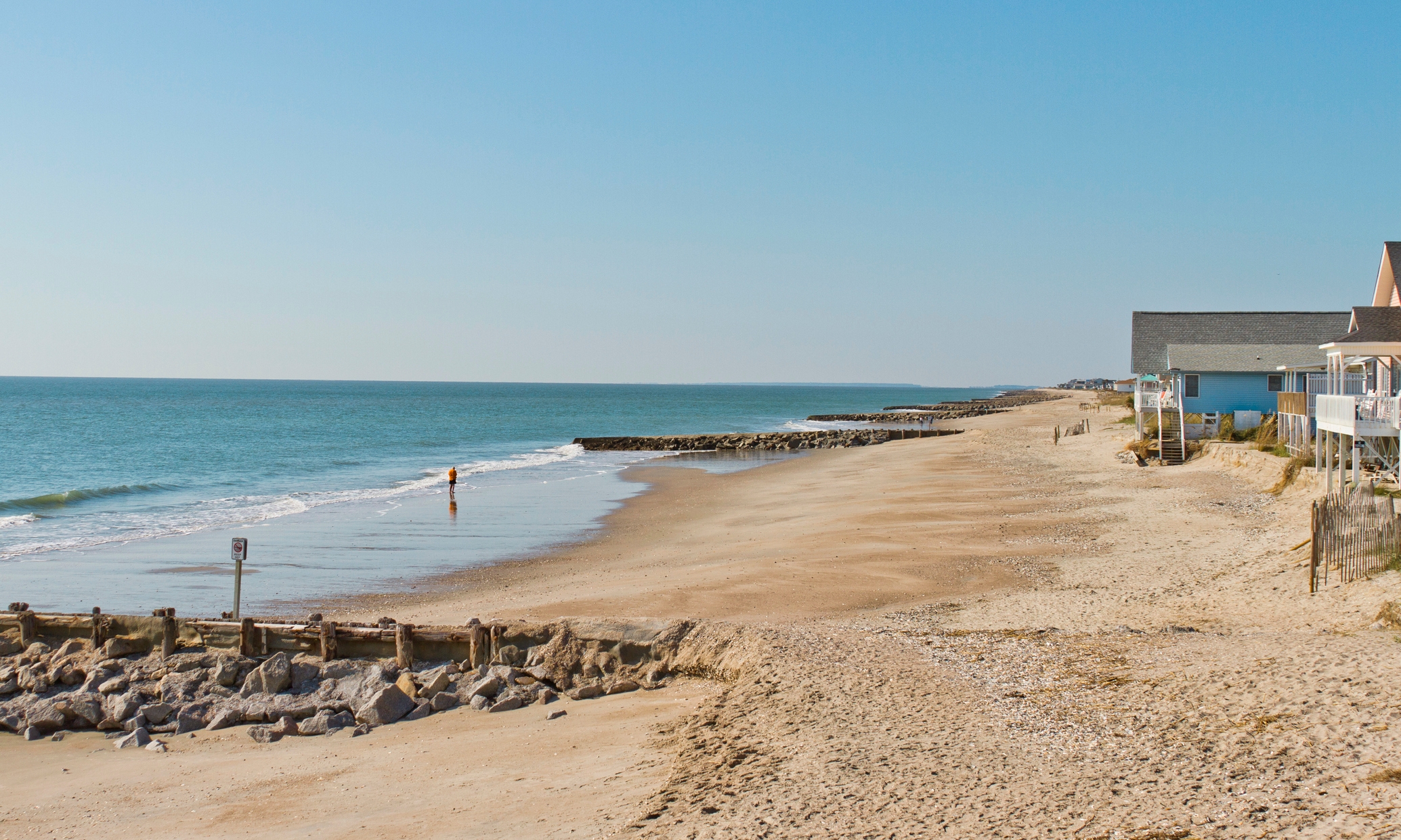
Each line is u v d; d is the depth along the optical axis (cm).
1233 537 2272
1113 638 1352
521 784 1009
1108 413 8600
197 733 1312
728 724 1089
